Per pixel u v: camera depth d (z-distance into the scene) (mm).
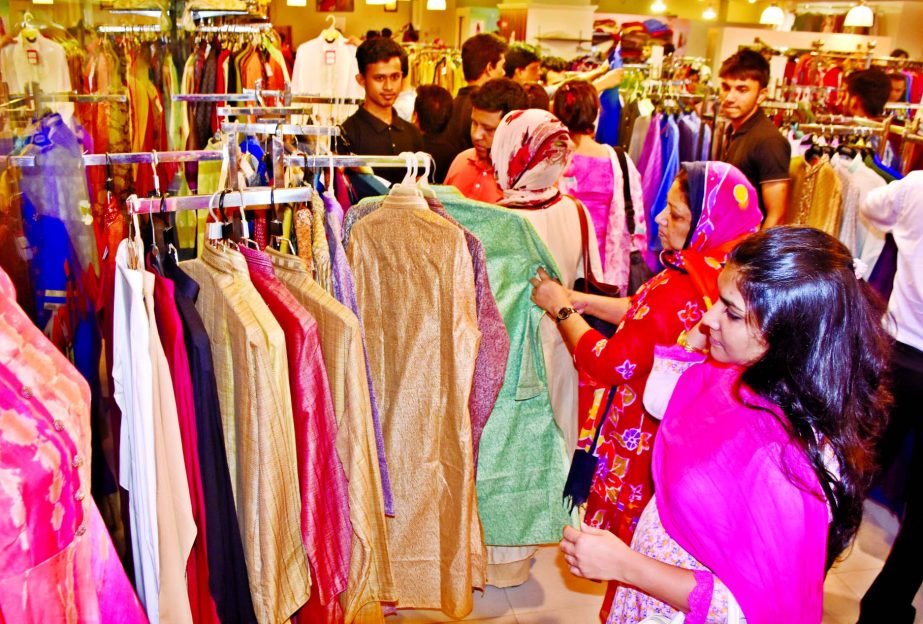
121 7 3035
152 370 1256
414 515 1983
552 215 2105
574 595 2564
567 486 1994
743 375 1103
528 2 8094
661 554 1239
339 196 2059
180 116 3291
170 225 1616
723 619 1062
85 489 1001
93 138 2467
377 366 1935
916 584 2236
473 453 1922
